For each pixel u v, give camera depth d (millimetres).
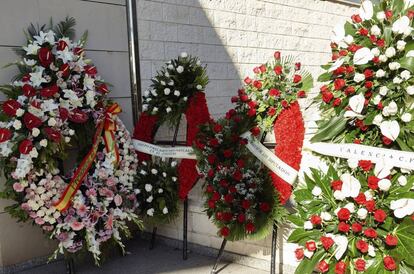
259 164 3346
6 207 3557
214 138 3484
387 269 2316
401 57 2521
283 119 3264
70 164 4039
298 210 2744
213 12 5586
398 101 2514
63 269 3824
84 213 3541
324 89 2771
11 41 3717
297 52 6938
